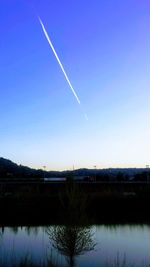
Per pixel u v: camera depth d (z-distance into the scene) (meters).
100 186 86.06
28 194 75.50
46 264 23.38
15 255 27.47
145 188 79.06
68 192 23.50
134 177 106.75
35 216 63.44
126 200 70.62
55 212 66.69
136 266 25.73
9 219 60.00
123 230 46.09
